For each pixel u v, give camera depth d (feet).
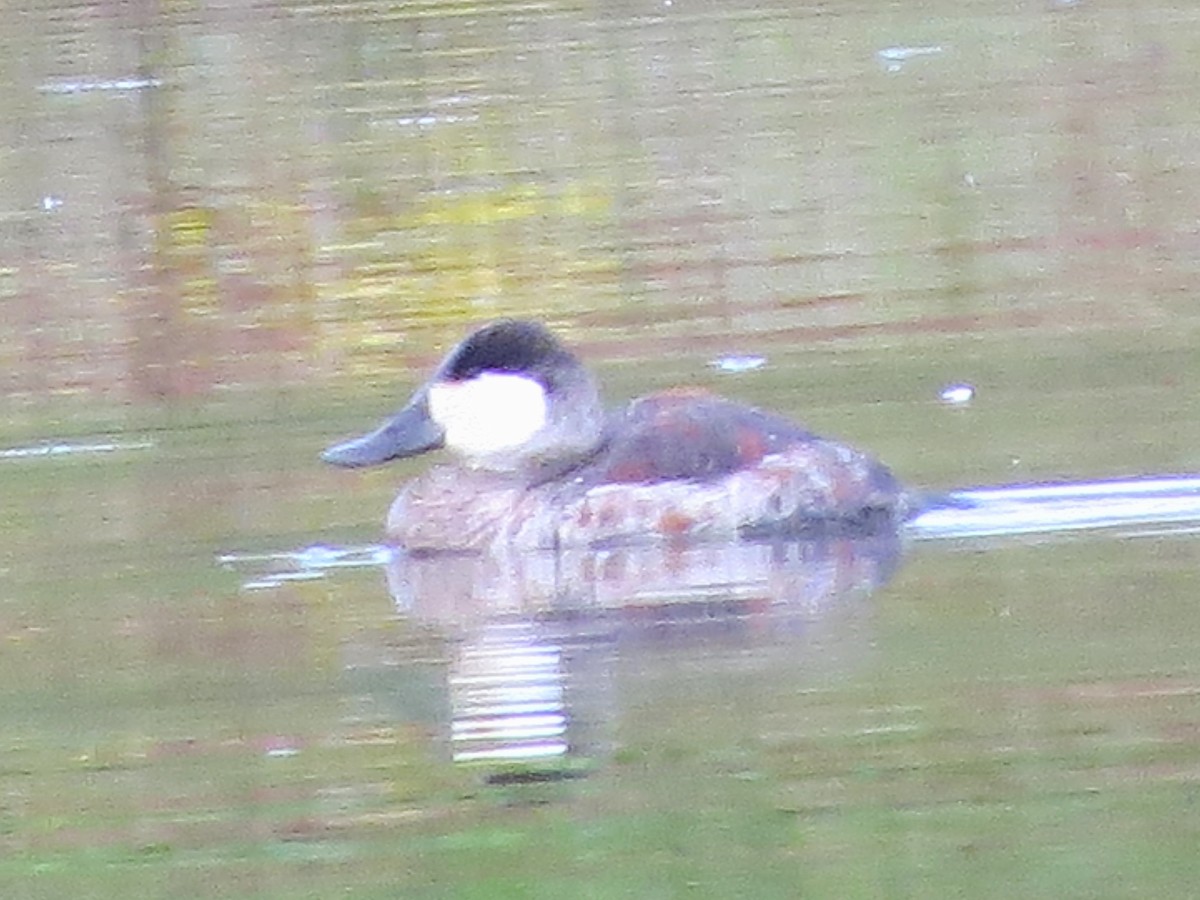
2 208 56.65
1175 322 46.85
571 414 36.96
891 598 32.48
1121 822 25.23
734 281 51.26
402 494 36.58
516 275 52.24
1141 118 58.39
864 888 24.00
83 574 34.99
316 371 46.60
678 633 31.60
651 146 58.80
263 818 26.37
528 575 34.65
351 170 57.88
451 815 26.17
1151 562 33.22
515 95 61.82
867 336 47.16
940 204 55.11
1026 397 41.93
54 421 43.42
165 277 52.85
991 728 27.76
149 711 29.53
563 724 28.58
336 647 31.63
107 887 24.63
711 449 36.65
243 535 36.63
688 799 26.02
